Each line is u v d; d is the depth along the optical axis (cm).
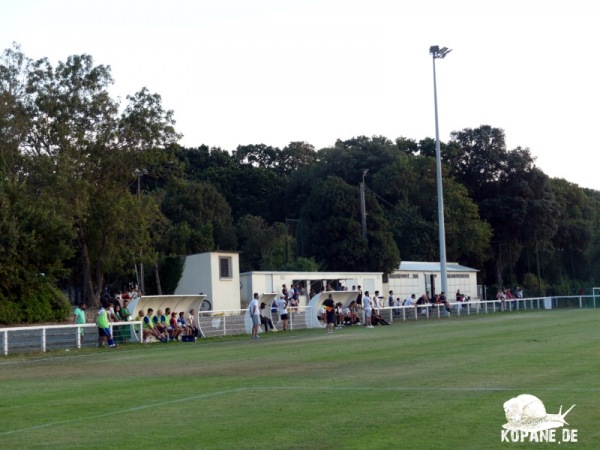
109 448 1099
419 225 8962
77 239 5788
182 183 6172
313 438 1127
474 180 10025
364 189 8206
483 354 2402
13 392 1812
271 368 2203
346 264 7894
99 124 5747
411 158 9762
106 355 3056
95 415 1403
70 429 1266
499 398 1446
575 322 4341
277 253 8112
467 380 1736
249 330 4356
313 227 8125
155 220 6219
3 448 1116
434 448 1034
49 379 2122
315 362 2345
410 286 7919
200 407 1462
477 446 1042
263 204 10850
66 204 5162
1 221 4356
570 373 1806
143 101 5878
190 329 3919
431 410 1334
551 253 9875
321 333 4222
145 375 2131
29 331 3312
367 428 1188
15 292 4462
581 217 10794
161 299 3853
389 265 7781
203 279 5916
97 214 5634
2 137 5353
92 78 5672
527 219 9662
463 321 5131
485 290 8694
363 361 2322
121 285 7138
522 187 9688
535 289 8806
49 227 4575
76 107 5638
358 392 1595
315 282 6438
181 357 2781
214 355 2817
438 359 2291
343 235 7969
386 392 1579
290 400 1513
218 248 9238
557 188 10594
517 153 9831
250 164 12975
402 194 9388
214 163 11994
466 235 9056
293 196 10544
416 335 3622
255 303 3950
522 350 2495
